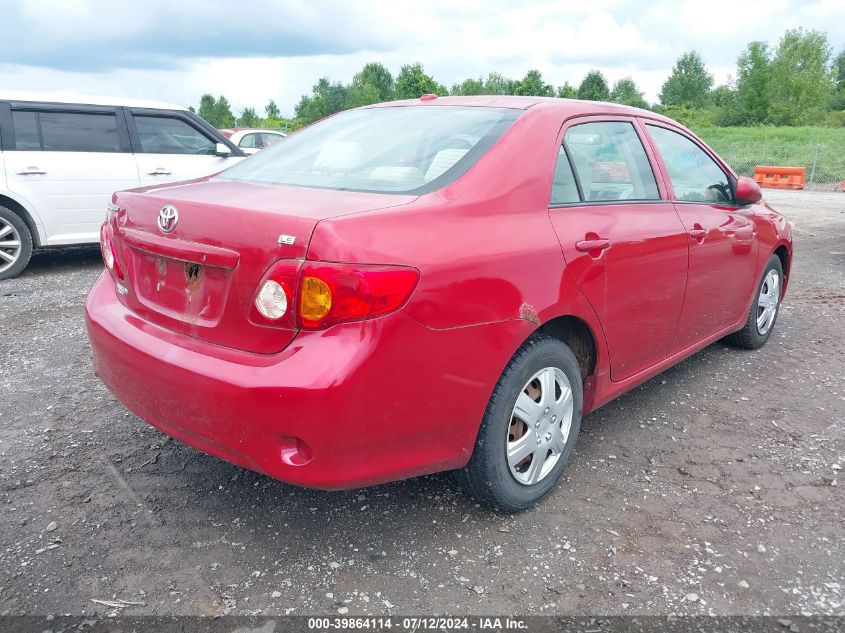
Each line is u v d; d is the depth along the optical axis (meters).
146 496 2.85
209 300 2.30
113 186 7.48
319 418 2.04
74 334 5.04
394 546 2.54
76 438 3.36
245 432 2.14
